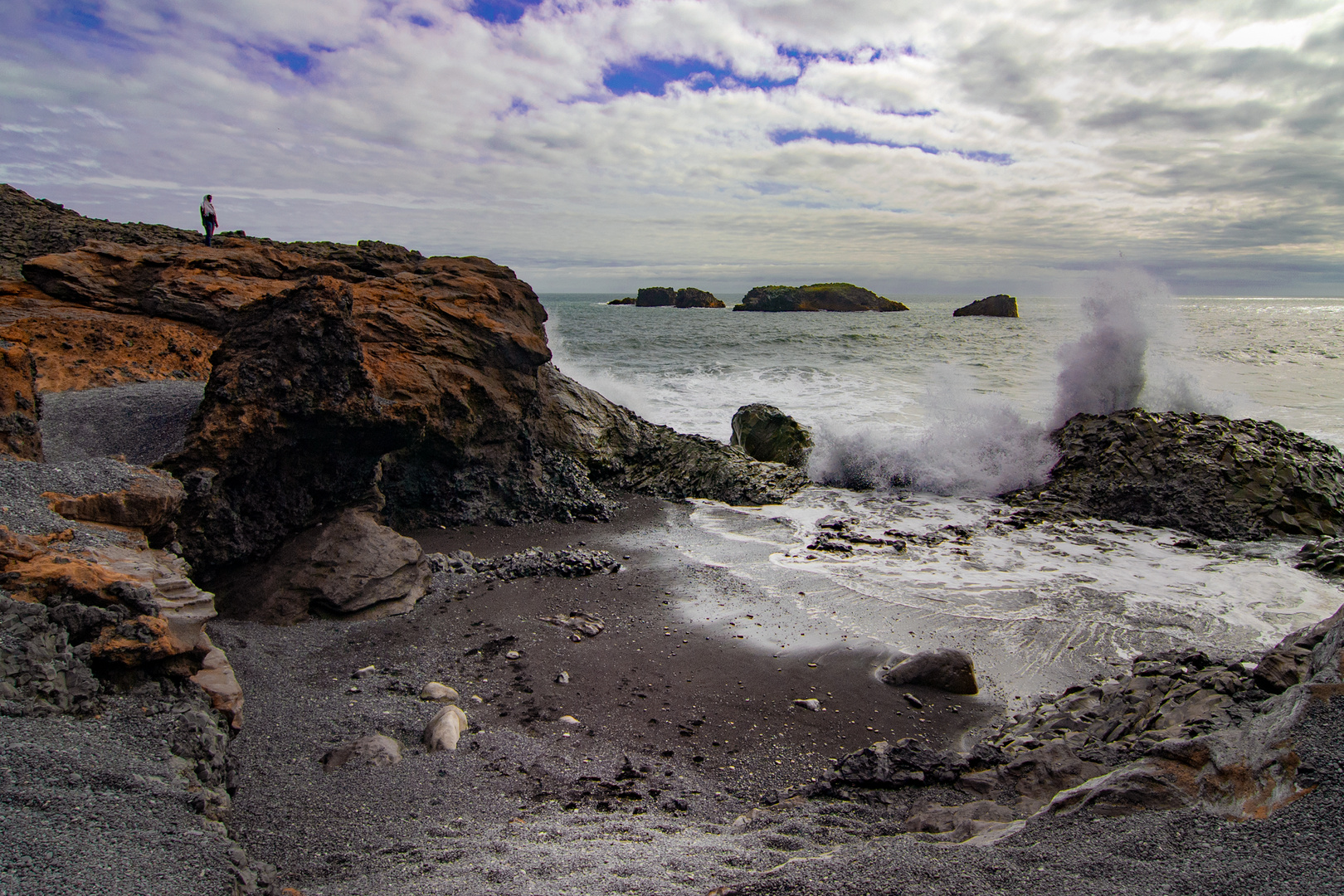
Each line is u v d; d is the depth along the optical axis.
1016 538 11.10
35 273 12.55
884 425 18.22
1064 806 3.33
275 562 7.55
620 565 9.69
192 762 3.43
